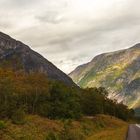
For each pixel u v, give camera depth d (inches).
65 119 3068.4
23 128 1893.5
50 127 2234.3
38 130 2005.4
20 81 3690.9
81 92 4817.9
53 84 3784.5
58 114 3277.6
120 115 6451.8
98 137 2190.0
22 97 3129.9
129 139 1824.6
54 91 3599.9
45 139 1620.3
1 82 2800.2
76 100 4020.7
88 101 4581.7
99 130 3287.4
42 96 3388.3
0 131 1588.3
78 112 3555.6
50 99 3469.5
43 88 3472.0
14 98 2723.9
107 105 6107.3
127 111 6766.7
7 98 2434.8
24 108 2824.8
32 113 3100.4
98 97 5374.0
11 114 2127.2
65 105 3403.1
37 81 3833.7
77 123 3009.4
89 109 4549.7
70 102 3558.1
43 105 3267.7
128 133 2343.8
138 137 1926.7
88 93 4948.3
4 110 2151.8
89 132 2783.0
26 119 2226.9
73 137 1793.8
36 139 1720.0
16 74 4173.2
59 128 2295.8
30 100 3206.2
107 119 4338.1
